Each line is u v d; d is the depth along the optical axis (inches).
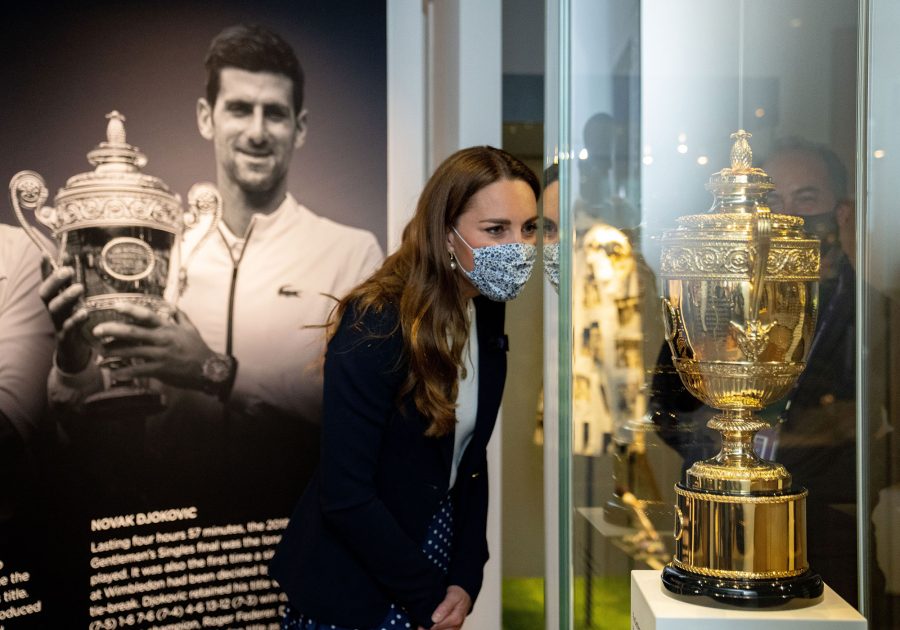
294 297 98.0
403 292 54.1
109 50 87.0
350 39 100.7
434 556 60.0
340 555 54.9
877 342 31.0
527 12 111.9
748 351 29.2
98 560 86.4
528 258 55.1
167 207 90.6
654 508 30.1
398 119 103.3
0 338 81.4
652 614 28.1
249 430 95.5
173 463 91.1
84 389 86.0
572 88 29.3
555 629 35.5
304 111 98.3
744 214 29.2
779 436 31.2
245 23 94.5
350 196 101.1
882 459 31.3
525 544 128.2
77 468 85.5
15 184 82.0
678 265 29.5
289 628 59.5
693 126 29.6
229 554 94.4
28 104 82.7
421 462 55.2
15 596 81.8
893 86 30.4
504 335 60.2
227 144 93.8
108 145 87.1
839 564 31.2
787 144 30.0
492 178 54.5
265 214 96.3
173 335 91.0
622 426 29.9
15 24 81.9
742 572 28.5
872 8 29.8
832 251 30.7
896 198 30.7
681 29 29.4
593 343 29.7
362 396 52.7
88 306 86.3
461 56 104.0
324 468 53.7
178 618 91.3
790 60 30.0
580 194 29.3
